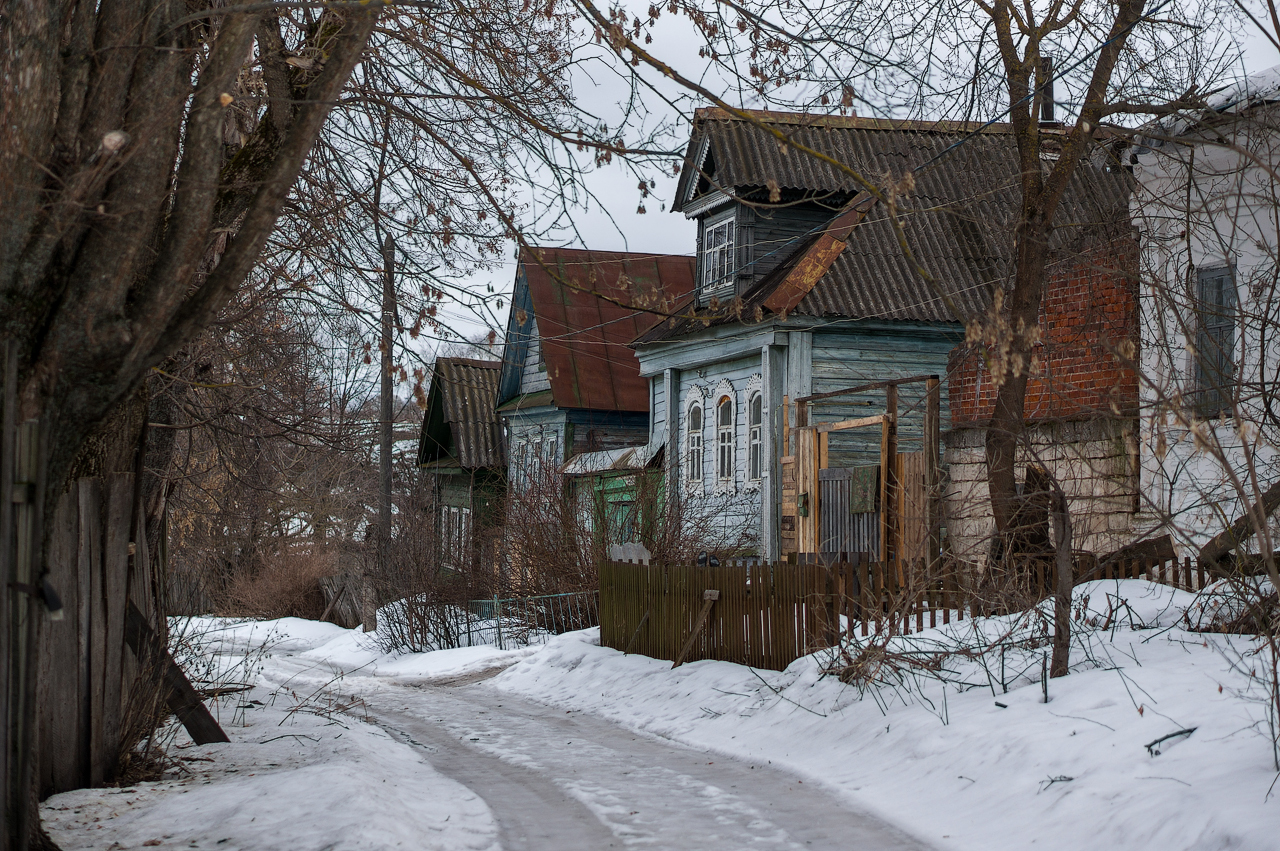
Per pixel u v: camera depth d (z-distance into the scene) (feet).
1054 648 31.04
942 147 67.00
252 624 101.71
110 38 19.70
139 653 28.99
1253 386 29.81
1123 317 45.09
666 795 28.12
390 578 83.87
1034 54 43.45
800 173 68.59
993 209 64.49
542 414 100.94
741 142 68.90
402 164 31.76
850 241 64.90
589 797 27.96
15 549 18.86
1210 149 41.04
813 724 34.73
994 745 27.09
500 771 32.09
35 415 19.45
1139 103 42.75
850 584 40.34
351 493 119.85
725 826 24.53
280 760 30.55
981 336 20.84
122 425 28.37
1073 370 47.50
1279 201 29.19
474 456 109.91
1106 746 24.88
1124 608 36.01
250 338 42.24
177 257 19.61
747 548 66.69
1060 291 48.93
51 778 25.95
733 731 37.24
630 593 54.24
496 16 31.12
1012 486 42.01
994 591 36.50
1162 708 26.11
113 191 19.36
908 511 50.52
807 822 24.79
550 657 56.95
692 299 75.36
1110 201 64.85
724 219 72.13
